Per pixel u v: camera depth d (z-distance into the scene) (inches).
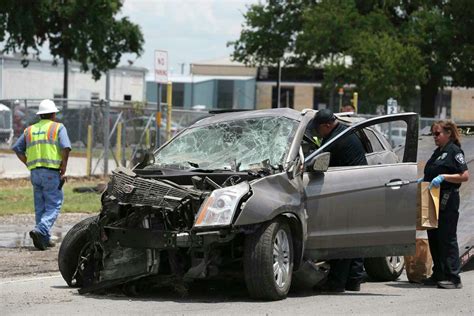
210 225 753.0
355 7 4197.8
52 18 3865.7
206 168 850.8
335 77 4116.6
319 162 821.2
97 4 3774.6
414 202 887.7
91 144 2242.9
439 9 4288.9
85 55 3873.0
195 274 776.3
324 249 840.3
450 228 923.4
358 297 845.8
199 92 5816.9
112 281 800.9
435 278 944.3
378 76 3873.0
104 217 803.4
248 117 911.7
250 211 759.1
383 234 875.4
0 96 4704.7
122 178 818.8
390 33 4111.7
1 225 1382.9
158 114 1728.6
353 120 961.5
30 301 783.1
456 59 4284.0
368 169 871.7
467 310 783.1
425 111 4601.4
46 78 4997.5
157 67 1704.0
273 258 781.3
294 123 880.9
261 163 826.2
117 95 5487.2
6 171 2356.1
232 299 804.0
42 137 1143.0
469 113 5753.0
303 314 730.2
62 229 1348.4
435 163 928.9
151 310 737.6
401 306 794.8
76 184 2054.6
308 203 822.5
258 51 4877.0
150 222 783.1
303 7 4675.2
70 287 876.6
